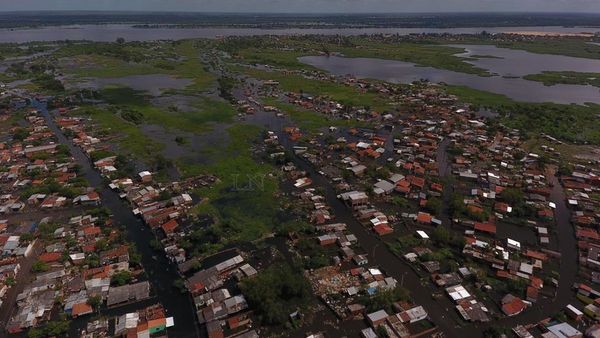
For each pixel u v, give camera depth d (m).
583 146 152.00
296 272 81.00
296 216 101.62
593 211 105.31
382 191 112.00
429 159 135.75
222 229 95.38
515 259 85.94
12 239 88.69
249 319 69.81
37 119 172.00
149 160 134.75
